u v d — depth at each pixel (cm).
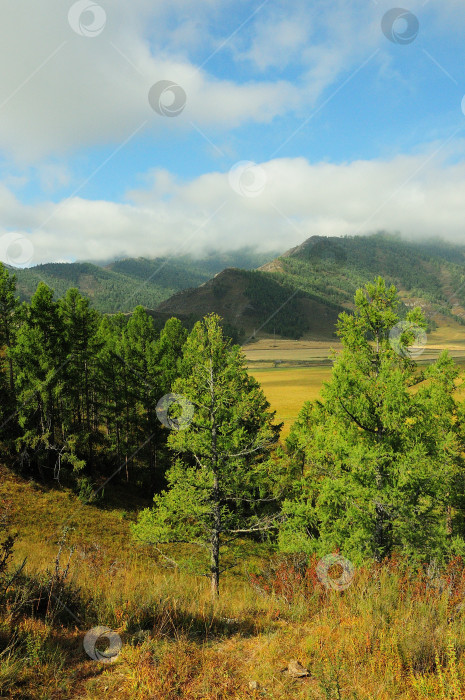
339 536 1164
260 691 342
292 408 7362
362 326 1280
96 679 361
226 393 1412
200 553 2039
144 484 3234
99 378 3297
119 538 2262
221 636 475
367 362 1252
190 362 1476
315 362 17775
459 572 607
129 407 3294
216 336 1435
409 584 577
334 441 1230
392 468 1134
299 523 1265
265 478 1480
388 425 1168
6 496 2384
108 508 2667
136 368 3291
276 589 698
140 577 731
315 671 357
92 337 3095
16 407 2655
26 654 371
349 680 339
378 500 1095
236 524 1410
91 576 686
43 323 2616
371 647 390
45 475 2808
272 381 11944
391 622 445
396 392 1139
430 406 1163
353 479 1161
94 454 3344
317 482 1371
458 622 434
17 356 2588
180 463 1450
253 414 1598
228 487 1396
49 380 2520
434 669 358
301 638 452
